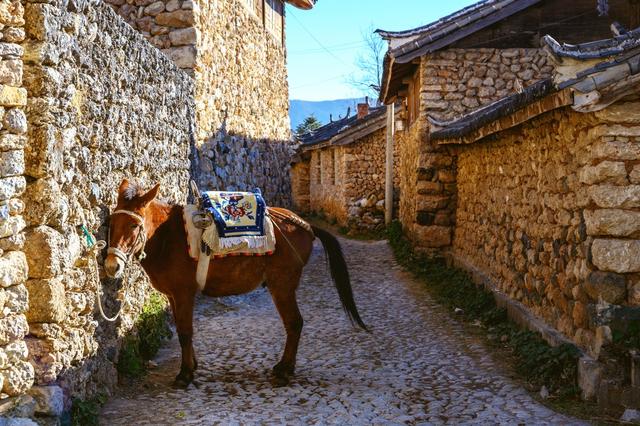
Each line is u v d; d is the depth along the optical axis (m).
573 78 4.54
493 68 11.80
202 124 10.24
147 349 6.23
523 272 7.27
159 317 6.73
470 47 11.83
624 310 4.82
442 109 11.90
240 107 13.08
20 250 3.92
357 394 5.34
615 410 4.78
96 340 4.95
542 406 5.00
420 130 12.02
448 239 12.02
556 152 6.04
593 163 5.00
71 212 4.38
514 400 5.16
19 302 3.84
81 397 4.50
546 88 4.95
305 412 4.90
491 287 8.49
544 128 6.38
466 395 5.31
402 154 15.80
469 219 10.54
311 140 24.56
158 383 5.59
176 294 5.51
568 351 5.32
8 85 3.79
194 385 5.55
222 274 5.57
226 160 11.72
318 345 6.98
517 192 7.53
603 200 4.90
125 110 5.70
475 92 11.85
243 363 6.29
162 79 7.08
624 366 4.81
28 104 3.97
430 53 11.85
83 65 4.68
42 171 3.98
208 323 7.96
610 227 4.88
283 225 5.88
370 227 18.28
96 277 4.77
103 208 5.14
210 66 10.80
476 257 9.86
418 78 12.73
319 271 11.92
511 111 5.96
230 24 12.27
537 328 6.35
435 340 7.17
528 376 5.71
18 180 3.87
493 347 6.83
